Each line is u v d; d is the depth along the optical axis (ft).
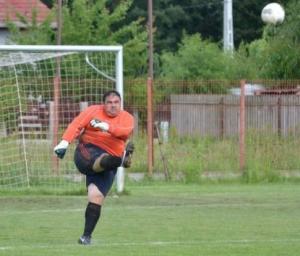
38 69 217.56
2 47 193.67
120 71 198.49
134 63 376.07
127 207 168.86
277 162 247.70
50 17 368.68
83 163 117.39
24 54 202.18
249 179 236.43
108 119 119.34
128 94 245.45
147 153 239.91
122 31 374.84
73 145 209.15
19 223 143.33
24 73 216.74
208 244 121.39
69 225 141.08
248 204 176.35
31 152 211.20
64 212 159.63
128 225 141.90
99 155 117.70
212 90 271.90
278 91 271.28
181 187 219.00
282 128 267.18
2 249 115.44
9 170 209.97
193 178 233.55
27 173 209.97
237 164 243.60
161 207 169.37
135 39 374.84
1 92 213.66
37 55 201.46
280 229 138.21
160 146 238.07
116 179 194.90
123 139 119.75
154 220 148.66
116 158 115.96
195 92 267.18
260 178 237.66
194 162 237.04
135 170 240.32
